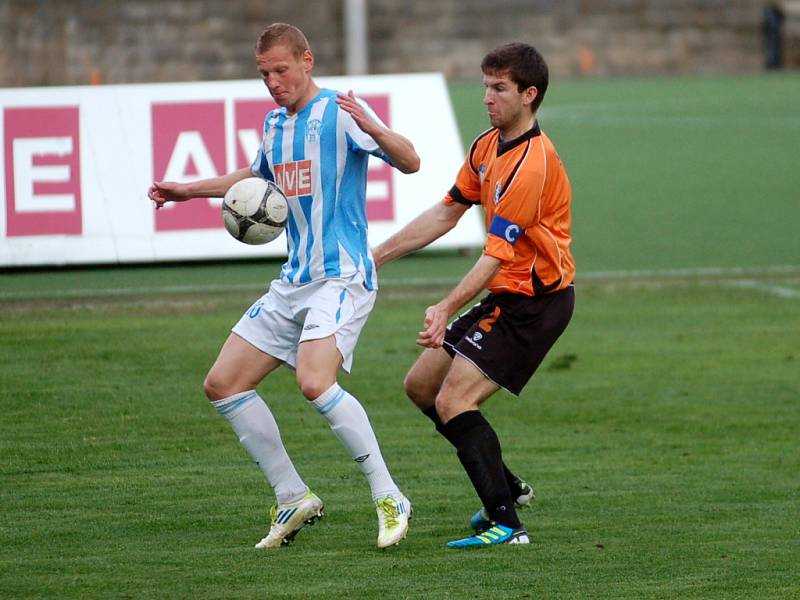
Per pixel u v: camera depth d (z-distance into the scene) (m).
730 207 53.44
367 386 28.06
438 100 43.00
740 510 19.81
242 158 40.94
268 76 17.58
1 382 27.44
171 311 35.09
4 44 94.69
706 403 27.16
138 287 38.19
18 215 39.59
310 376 17.34
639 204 54.22
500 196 17.50
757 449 23.80
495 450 18.03
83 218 39.94
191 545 17.83
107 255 39.88
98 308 35.34
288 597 15.45
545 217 17.88
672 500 20.39
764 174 61.12
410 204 41.59
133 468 21.91
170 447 23.23
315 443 23.88
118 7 98.12
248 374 17.92
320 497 20.52
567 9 106.19
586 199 55.41
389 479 17.75
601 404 27.06
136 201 40.31
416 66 104.25
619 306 36.94
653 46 107.56
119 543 17.86
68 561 16.95
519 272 18.05
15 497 20.12
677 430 25.14
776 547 17.78
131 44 98.44
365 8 97.69
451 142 42.66
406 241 19.22
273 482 17.86
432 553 17.52
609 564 16.94
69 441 23.44
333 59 102.44
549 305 18.16
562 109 85.69
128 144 40.38
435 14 104.38
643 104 87.69
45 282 38.69
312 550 17.66
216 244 40.81
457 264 42.56
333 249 17.75
